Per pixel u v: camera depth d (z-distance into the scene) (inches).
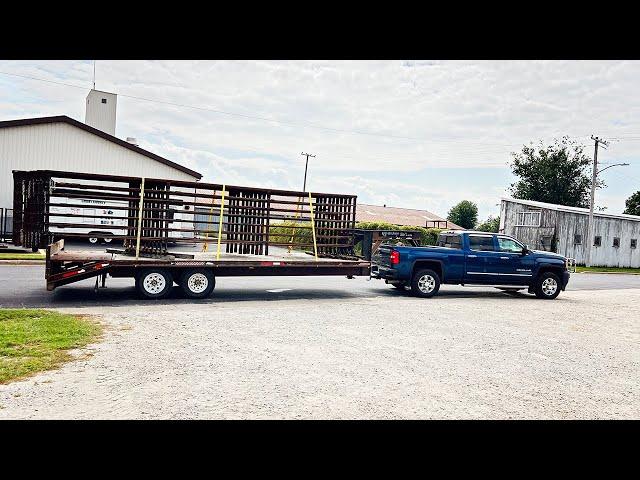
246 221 537.6
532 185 2433.6
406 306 496.7
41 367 238.1
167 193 477.4
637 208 2716.5
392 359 287.4
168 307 426.0
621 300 653.9
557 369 287.7
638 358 327.6
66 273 438.3
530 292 641.6
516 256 614.5
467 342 345.1
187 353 276.2
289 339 323.9
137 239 462.3
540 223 1475.1
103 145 1053.2
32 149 998.4
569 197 2367.1
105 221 692.1
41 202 444.5
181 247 717.9
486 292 684.1
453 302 549.3
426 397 224.7
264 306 453.7
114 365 247.3
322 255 597.9
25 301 428.5
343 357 286.0
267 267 505.4
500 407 217.8
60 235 444.5
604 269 1392.7
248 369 252.2
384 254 594.6
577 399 235.5
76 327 317.1
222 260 484.7
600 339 385.1
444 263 585.6
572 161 2372.0
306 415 195.5
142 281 462.9
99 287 529.3
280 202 540.4
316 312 434.0
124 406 195.9
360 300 527.2
